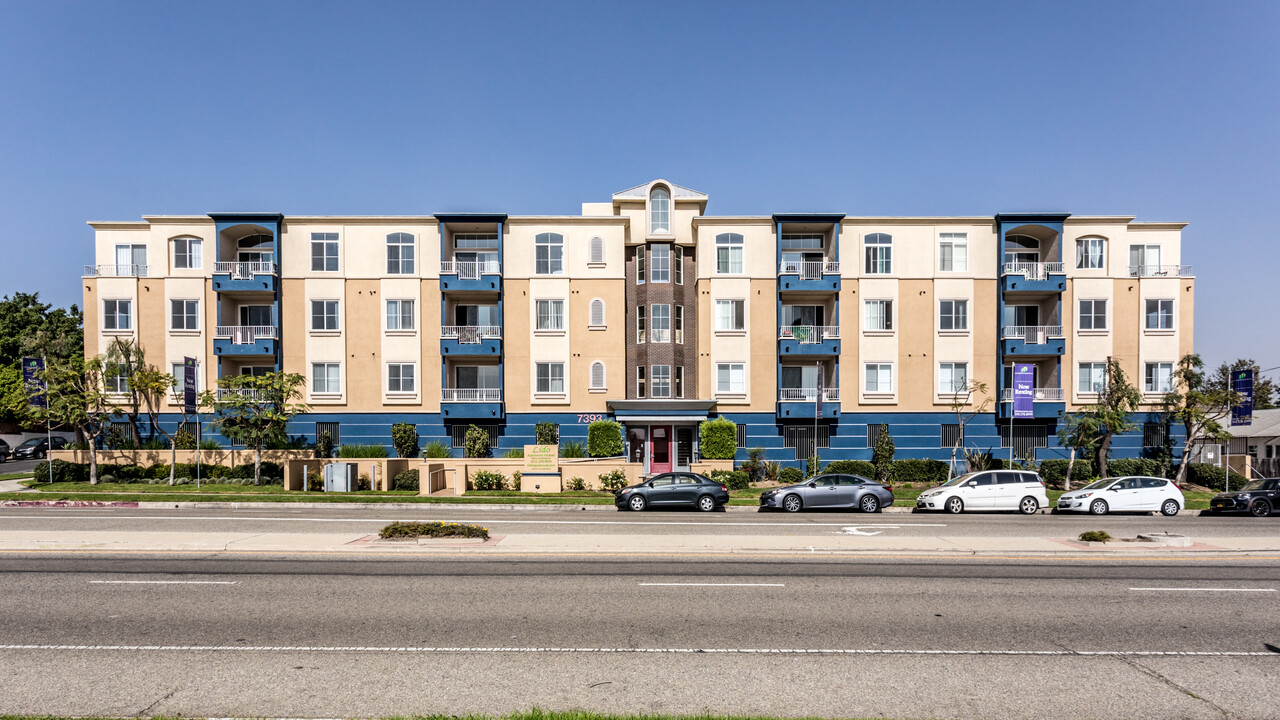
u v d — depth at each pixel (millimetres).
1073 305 36219
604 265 36906
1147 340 36062
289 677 7062
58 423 32688
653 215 37812
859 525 19344
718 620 9227
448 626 8867
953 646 8227
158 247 35875
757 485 33156
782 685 6918
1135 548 14398
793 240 37594
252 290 35406
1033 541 15398
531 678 7062
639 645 8148
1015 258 37781
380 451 34062
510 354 36562
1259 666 7621
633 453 36844
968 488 24516
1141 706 6516
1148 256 36656
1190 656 7945
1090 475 32938
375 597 10352
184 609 9664
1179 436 35625
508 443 36312
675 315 37469
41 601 10109
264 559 13359
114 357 34469
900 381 36344
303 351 36031
